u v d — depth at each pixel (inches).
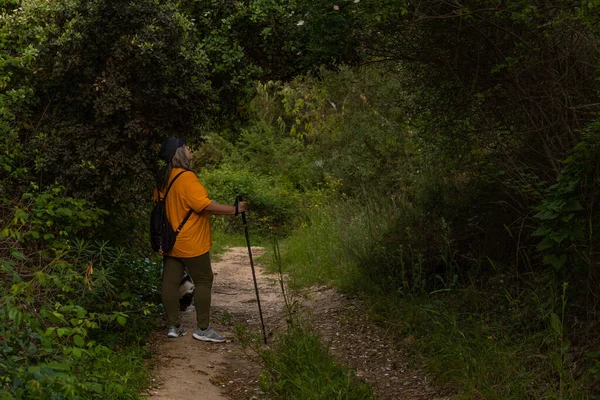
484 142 251.3
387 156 488.1
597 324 174.9
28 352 150.4
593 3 162.1
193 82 219.5
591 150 174.7
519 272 234.1
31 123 216.5
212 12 236.8
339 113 562.6
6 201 203.0
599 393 156.3
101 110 205.9
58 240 208.7
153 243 224.2
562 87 199.2
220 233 654.5
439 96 262.2
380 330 237.5
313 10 220.1
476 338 194.5
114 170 209.5
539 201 217.9
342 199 543.2
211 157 856.3
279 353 199.8
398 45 237.0
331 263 351.3
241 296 329.4
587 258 175.9
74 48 207.3
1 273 194.7
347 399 171.9
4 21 217.6
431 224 281.1
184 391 182.1
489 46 215.5
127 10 208.1
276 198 745.6
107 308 210.8
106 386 154.9
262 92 792.9
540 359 178.2
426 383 188.9
